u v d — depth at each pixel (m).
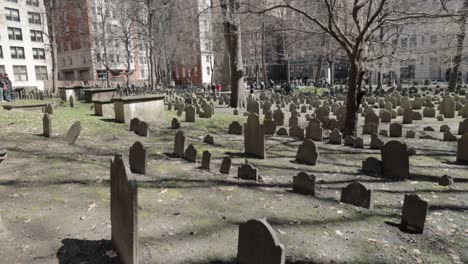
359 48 10.72
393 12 10.91
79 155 7.86
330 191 6.08
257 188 6.11
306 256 3.84
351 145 10.09
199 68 71.56
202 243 4.05
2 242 3.81
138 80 61.69
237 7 14.17
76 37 57.94
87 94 21.67
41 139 9.40
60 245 3.82
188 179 6.41
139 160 6.63
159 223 4.51
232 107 21.48
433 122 14.85
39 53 52.84
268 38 40.94
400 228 4.64
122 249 3.42
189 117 14.09
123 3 43.00
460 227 4.72
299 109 20.55
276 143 10.34
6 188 5.55
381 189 6.27
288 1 12.66
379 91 29.66
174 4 37.81
